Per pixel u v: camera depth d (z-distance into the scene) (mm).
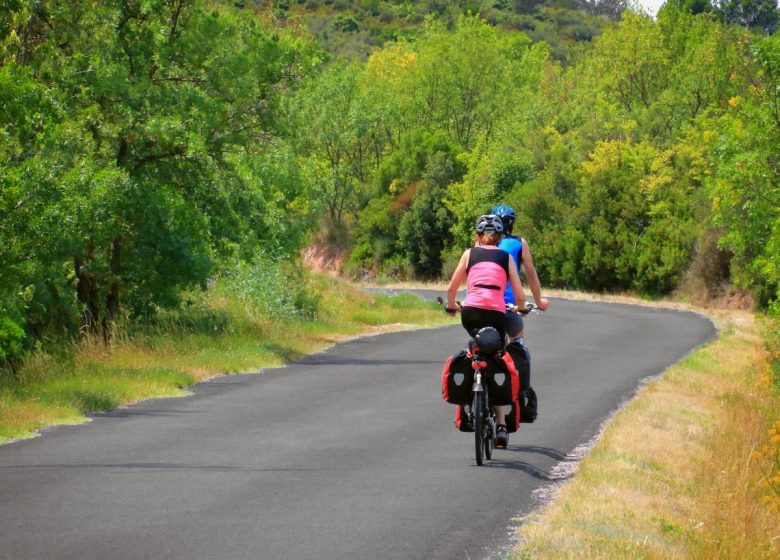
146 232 42156
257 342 44781
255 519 15125
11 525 14617
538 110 148875
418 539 14211
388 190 156500
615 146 120500
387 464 19547
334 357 43094
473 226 137500
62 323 38656
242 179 47250
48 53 40781
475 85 170000
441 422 25125
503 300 19141
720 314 82000
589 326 63312
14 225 31141
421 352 45344
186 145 43406
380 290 120875
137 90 42594
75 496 16516
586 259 115438
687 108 131750
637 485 17766
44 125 34156
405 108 170250
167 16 44250
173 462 19594
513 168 136000
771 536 15797
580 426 24719
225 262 50188
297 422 25062
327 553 13422
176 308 46094
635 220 115500
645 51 154500
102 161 41938
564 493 16906
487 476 18469
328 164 153375
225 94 45688
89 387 29281
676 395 30484
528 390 20469
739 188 47406
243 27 47062
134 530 14391
